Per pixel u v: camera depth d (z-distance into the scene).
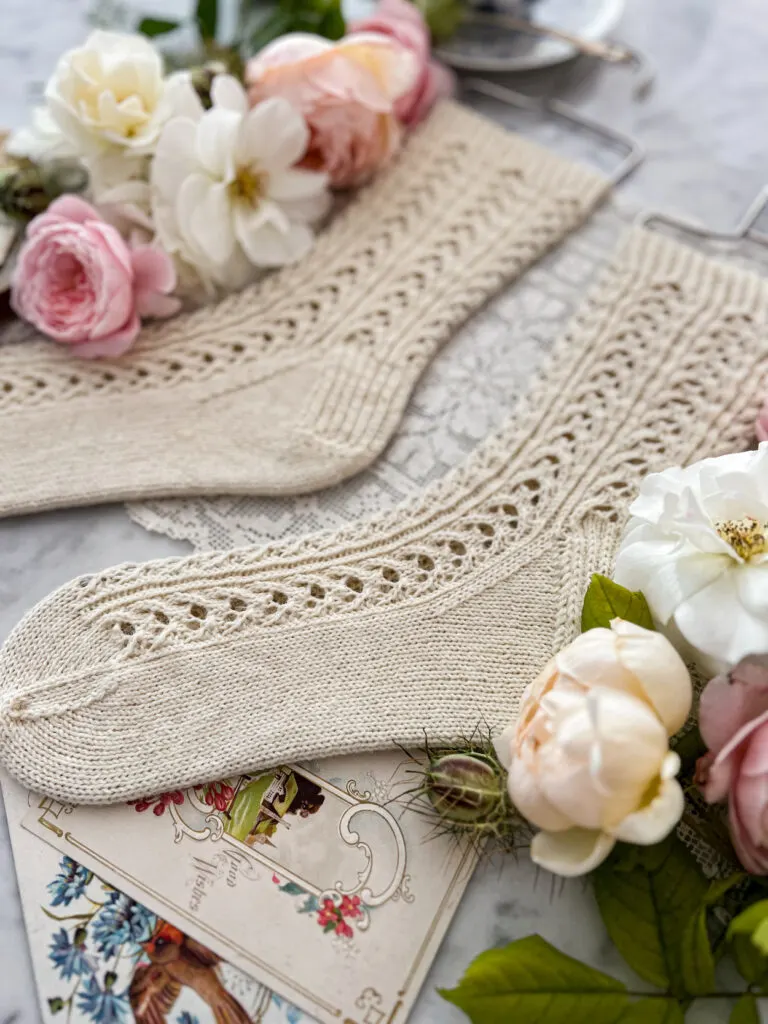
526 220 0.39
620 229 0.40
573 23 0.46
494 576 0.31
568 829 0.24
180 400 0.35
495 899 0.27
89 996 0.26
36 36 0.45
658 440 0.34
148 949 0.26
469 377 0.36
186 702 0.29
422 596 0.31
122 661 0.30
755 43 0.46
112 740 0.29
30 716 0.29
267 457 0.34
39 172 0.36
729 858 0.26
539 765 0.23
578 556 0.31
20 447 0.34
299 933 0.27
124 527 0.33
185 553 0.33
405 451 0.35
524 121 0.44
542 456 0.34
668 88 0.44
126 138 0.35
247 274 0.38
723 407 0.34
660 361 0.35
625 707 0.22
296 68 0.36
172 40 0.44
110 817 0.28
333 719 0.29
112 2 0.44
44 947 0.26
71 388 0.35
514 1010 0.23
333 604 0.31
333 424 0.34
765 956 0.24
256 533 0.33
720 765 0.23
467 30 0.45
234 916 0.27
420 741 0.29
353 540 0.32
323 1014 0.26
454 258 0.38
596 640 0.24
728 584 0.25
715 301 0.36
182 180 0.35
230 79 0.35
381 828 0.28
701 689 0.29
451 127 0.42
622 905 0.25
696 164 0.42
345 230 0.39
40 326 0.35
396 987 0.26
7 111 0.42
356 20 0.43
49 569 0.32
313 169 0.39
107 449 0.34
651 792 0.23
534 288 0.39
